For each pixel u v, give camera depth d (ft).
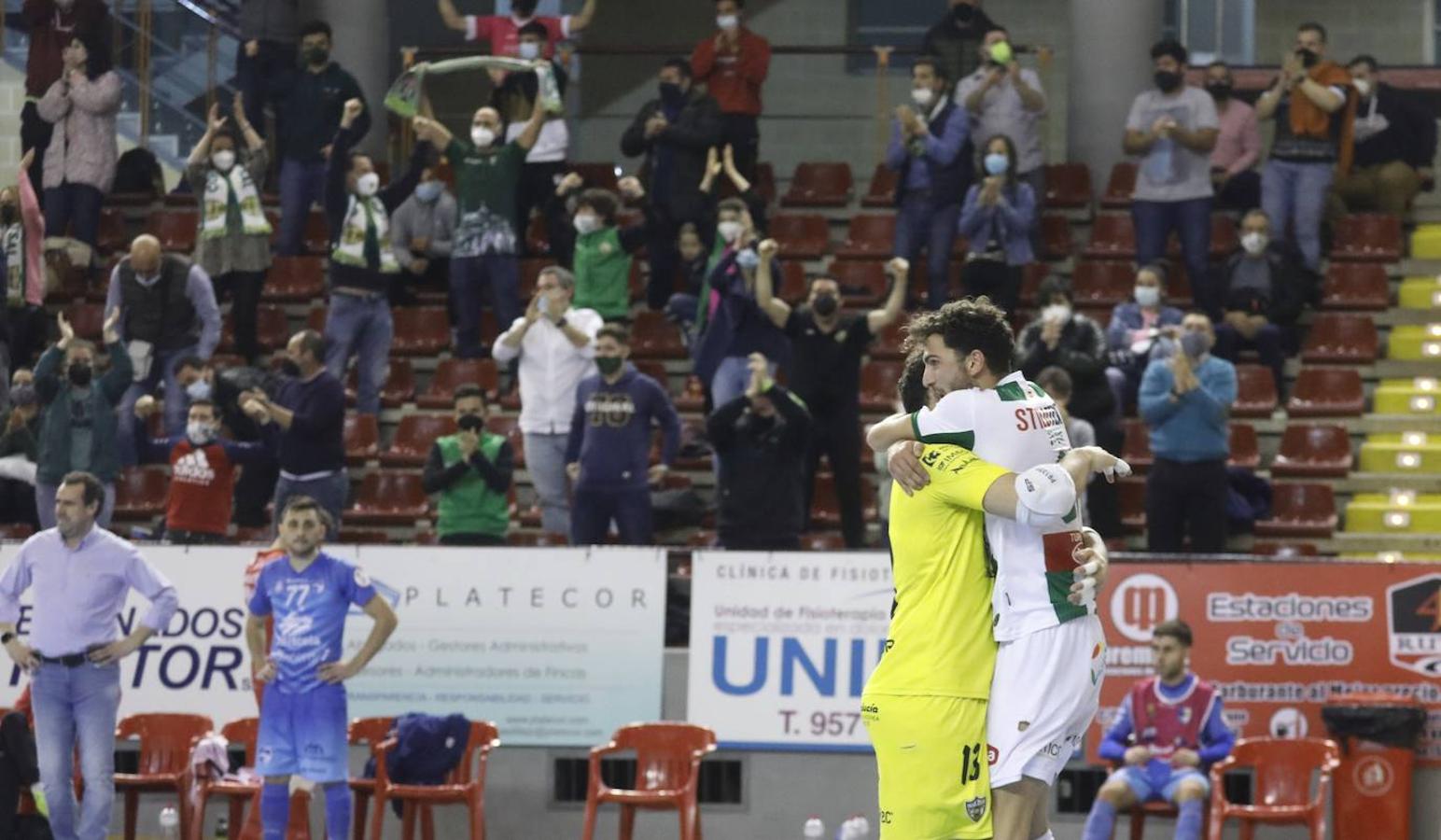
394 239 112.88
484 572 79.25
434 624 79.15
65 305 114.62
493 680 78.84
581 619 78.84
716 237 108.58
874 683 42.16
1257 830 75.00
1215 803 71.05
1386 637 75.36
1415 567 75.36
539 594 79.05
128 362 93.71
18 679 80.07
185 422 100.63
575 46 127.65
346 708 70.69
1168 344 92.17
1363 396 102.27
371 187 101.50
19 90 126.31
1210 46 132.46
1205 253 105.91
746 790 77.77
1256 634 75.92
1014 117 110.73
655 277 110.01
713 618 78.23
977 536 41.55
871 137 129.59
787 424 80.43
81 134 114.73
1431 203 120.88
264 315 111.96
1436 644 75.05
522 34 111.96
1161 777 71.56
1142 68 120.26
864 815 77.15
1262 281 104.22
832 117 130.00
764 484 80.69
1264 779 73.15
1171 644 72.33
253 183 107.76
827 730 77.41
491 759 78.84
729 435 80.64
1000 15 134.51
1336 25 131.75
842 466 85.51
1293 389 102.89
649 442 84.79
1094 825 71.20
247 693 79.71
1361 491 97.86
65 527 69.77
